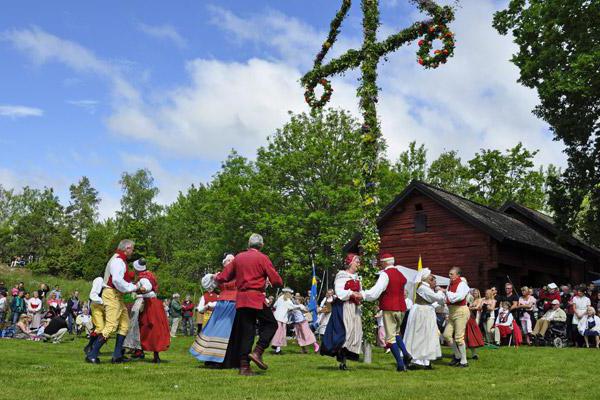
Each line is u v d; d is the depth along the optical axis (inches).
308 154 1508.4
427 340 382.9
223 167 1673.2
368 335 405.4
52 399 214.2
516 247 894.4
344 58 454.9
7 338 689.6
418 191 933.8
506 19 927.0
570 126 903.1
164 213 2815.0
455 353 414.0
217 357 334.3
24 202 3326.8
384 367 378.6
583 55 777.6
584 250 1110.4
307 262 1498.5
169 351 517.7
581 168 940.0
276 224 1446.9
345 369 349.1
